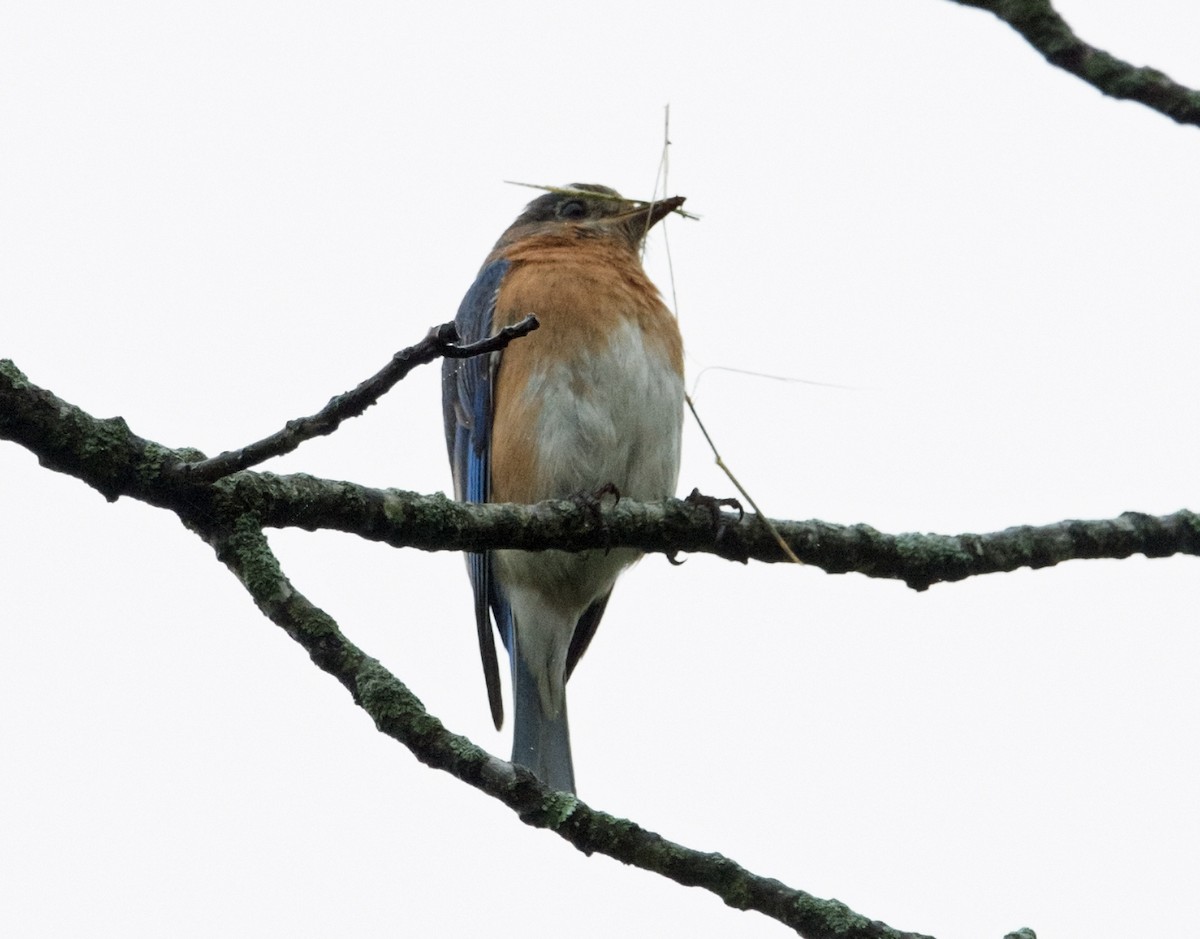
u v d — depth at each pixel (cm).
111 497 748
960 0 766
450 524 855
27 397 726
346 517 811
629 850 790
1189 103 744
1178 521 1029
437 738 780
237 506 776
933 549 1006
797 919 781
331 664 774
